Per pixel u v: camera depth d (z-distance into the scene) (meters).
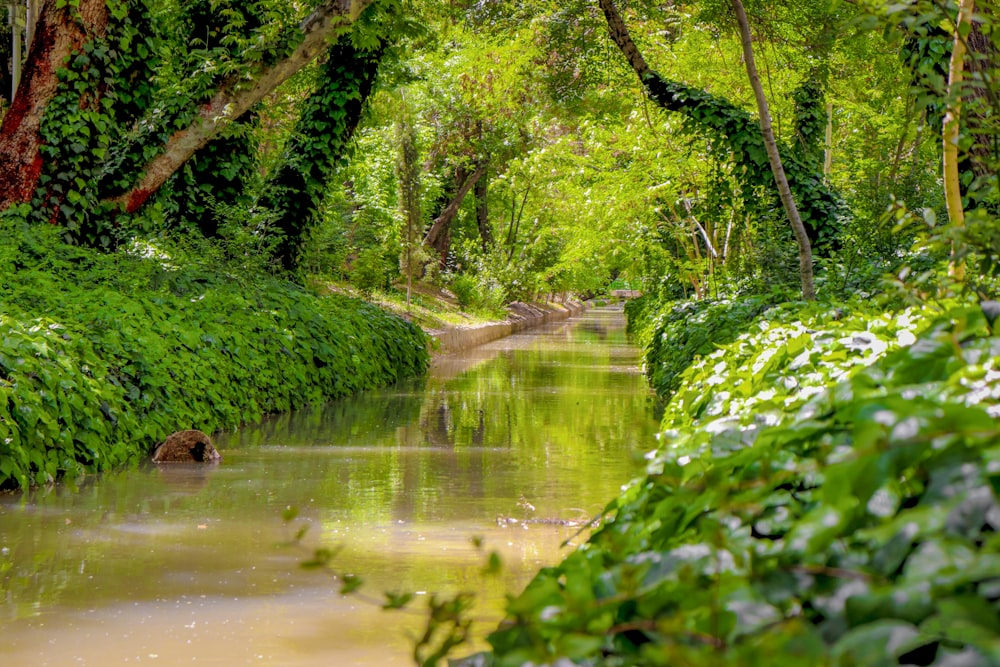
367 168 43.41
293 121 33.12
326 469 12.24
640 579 2.56
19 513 9.50
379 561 7.89
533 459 13.12
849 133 33.81
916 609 1.96
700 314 22.02
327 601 6.86
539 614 2.59
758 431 3.32
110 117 19.45
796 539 2.34
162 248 20.30
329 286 34.16
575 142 34.38
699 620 2.23
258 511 9.76
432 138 46.38
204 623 6.39
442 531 8.95
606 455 13.48
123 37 19.28
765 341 10.37
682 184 29.92
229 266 21.72
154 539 8.56
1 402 10.54
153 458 12.72
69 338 12.84
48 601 6.81
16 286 14.63
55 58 18.88
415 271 39.25
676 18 28.00
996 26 5.03
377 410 18.91
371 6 22.39
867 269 18.19
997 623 1.79
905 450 2.18
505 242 66.25
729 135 22.33
